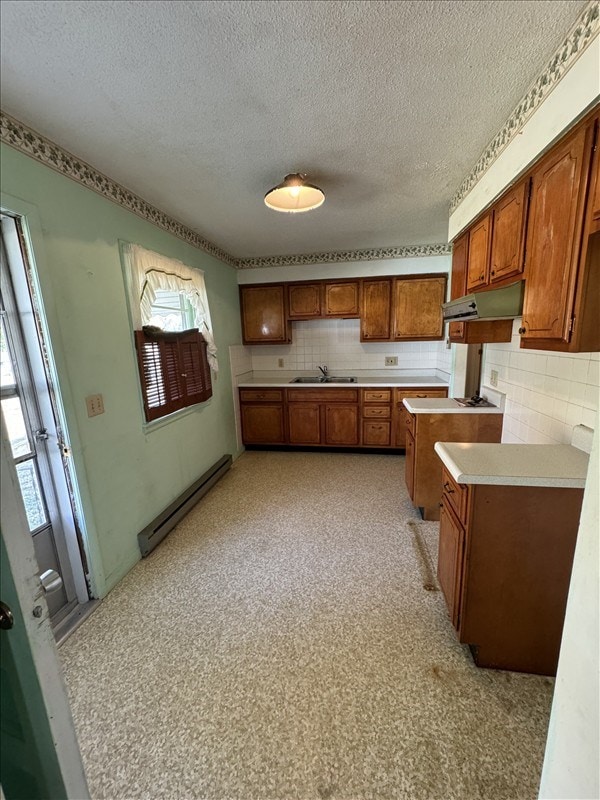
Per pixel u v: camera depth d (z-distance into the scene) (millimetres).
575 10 1006
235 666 1468
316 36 1062
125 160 1766
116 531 2010
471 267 2100
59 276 1625
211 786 1074
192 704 1315
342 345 4430
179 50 1096
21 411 1584
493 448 1580
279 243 3428
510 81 1296
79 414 1744
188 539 2428
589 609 666
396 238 3348
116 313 2027
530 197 1448
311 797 1038
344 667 1446
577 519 1287
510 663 1414
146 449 2316
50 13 951
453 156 1844
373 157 1824
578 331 1139
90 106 1349
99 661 1510
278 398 4141
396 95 1354
